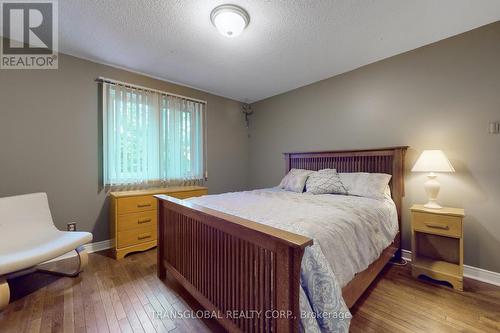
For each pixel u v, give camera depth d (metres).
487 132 2.04
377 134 2.76
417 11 1.84
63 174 2.53
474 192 2.10
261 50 2.47
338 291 1.07
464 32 2.14
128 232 2.59
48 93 2.43
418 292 1.86
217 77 3.24
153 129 3.17
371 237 1.70
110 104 2.80
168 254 2.06
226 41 2.29
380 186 2.38
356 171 2.86
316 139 3.41
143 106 3.08
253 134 4.45
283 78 3.28
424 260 2.23
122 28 2.07
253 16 1.89
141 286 1.96
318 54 2.56
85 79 2.66
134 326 1.47
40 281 2.03
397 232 2.37
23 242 2.02
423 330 1.43
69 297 1.79
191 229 1.71
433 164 2.10
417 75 2.44
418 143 2.44
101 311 1.62
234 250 1.30
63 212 2.53
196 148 3.70
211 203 2.01
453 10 1.83
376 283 2.01
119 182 2.88
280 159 3.95
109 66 2.83
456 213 1.93
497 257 2.00
